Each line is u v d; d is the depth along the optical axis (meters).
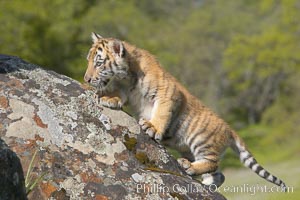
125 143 16.12
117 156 15.63
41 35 78.81
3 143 13.25
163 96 19.06
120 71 18.75
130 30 92.12
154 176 15.52
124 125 16.53
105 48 18.98
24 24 76.31
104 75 18.86
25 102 15.62
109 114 16.59
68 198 14.28
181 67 111.12
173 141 20.16
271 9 124.69
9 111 15.26
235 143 21.66
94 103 16.67
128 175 15.25
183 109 19.98
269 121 112.00
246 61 112.44
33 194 13.94
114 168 15.27
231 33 122.00
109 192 14.65
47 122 15.41
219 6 131.12
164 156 16.52
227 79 118.88
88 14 85.88
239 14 127.50
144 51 19.59
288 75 113.12
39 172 14.34
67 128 15.55
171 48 111.00
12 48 75.69
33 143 14.81
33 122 15.24
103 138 15.80
